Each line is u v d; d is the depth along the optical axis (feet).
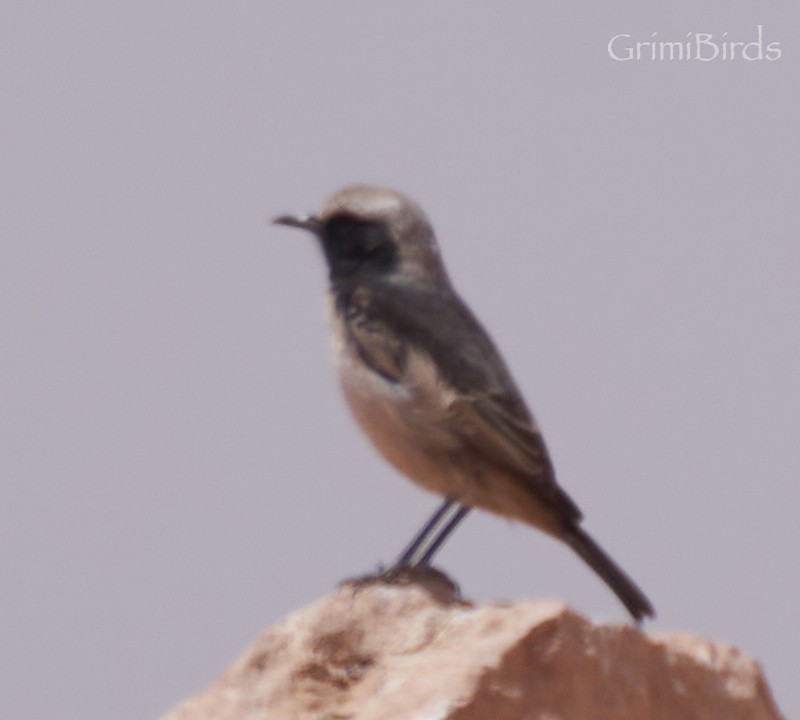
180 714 39.63
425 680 36.06
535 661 36.50
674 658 39.27
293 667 40.04
